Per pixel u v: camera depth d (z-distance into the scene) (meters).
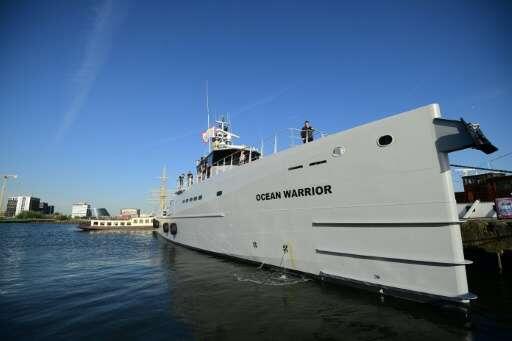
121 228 65.31
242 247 12.20
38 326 6.62
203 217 15.77
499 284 9.67
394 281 7.29
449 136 6.57
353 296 7.95
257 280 9.93
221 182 13.66
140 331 6.27
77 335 6.11
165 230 25.02
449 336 5.79
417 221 6.93
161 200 50.94
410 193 7.08
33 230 69.62
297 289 8.66
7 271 13.98
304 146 9.40
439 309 6.60
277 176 10.27
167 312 7.43
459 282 6.39
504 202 12.34
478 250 11.90
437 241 6.68
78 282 11.21
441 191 6.64
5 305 8.23
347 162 8.24
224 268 12.12
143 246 26.61
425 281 6.83
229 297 8.37
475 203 15.08
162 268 13.42
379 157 7.62
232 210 12.73
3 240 36.84
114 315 7.28
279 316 6.87
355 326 6.26
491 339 5.65
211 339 5.83
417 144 7.03
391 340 5.66
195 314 7.21
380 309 7.09
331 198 8.58
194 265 13.27
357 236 7.98
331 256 8.61
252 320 6.71
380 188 7.57
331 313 6.93
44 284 10.93
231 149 15.62
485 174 17.98
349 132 8.27
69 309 7.81
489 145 6.36
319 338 5.77
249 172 11.66
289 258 9.91
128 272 13.10
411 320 6.49
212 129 19.27
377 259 7.60
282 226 10.12
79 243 31.66
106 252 22.02
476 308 7.43
